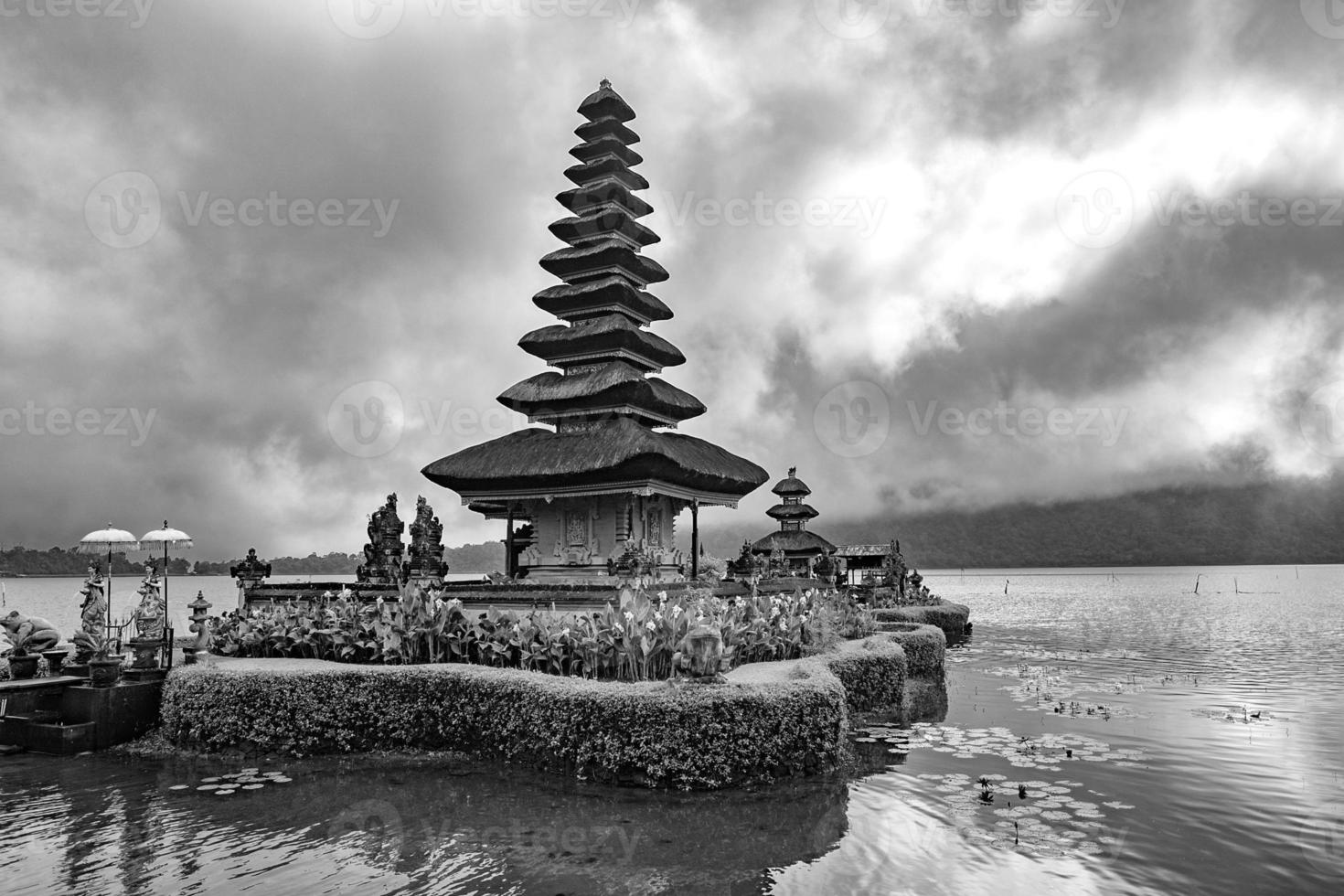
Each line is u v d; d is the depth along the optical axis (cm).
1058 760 1582
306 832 1210
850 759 1597
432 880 1029
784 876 1030
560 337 3133
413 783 1451
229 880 1038
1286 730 1853
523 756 1540
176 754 1672
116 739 1727
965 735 1798
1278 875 1014
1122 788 1384
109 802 1362
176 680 1764
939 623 4391
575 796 1351
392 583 2494
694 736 1388
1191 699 2283
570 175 3422
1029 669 3047
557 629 1767
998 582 19950
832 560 4359
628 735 1409
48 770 1565
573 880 1023
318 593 2414
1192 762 1556
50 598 7638
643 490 2672
